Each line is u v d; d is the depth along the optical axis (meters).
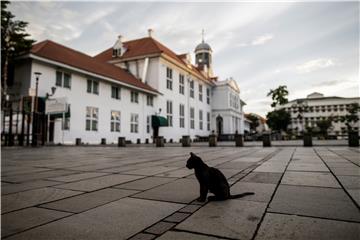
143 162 8.66
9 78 21.28
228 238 2.15
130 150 16.03
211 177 3.41
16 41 21.23
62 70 22.81
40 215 2.89
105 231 2.39
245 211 2.89
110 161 9.05
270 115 86.94
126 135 30.42
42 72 21.09
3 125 19.66
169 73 39.78
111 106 28.31
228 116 55.34
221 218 2.67
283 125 85.62
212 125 56.28
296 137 47.88
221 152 13.45
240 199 3.44
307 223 2.47
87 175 5.82
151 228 2.44
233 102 60.06
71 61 24.20
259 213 2.81
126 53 38.84
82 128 24.50
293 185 4.33
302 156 9.88
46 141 21.02
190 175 5.72
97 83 26.67
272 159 8.95
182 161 8.95
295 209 2.94
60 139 22.20
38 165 7.84
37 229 2.46
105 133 27.30
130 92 31.50
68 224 2.59
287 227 2.38
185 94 44.22
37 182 4.97
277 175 5.40
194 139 45.69
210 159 9.37
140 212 2.95
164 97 37.81
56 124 21.98
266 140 18.88
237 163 7.82
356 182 4.48
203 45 62.94
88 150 15.80
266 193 3.77
